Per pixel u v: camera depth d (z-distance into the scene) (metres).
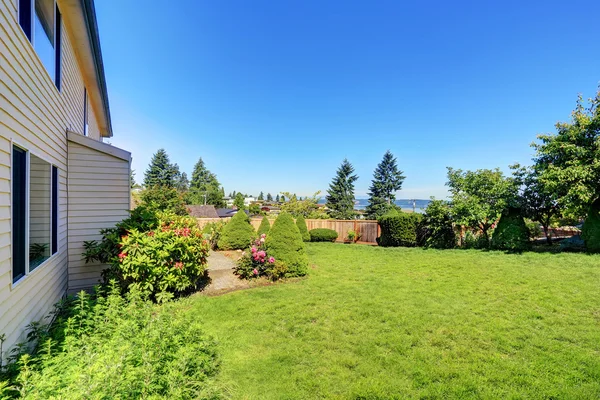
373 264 7.55
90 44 5.35
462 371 2.62
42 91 3.53
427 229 10.59
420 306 4.32
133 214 5.21
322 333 3.47
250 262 6.21
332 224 14.30
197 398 1.93
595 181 7.51
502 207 8.78
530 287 5.03
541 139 8.52
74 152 5.11
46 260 3.69
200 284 5.78
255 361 2.84
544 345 3.05
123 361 1.91
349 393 2.35
